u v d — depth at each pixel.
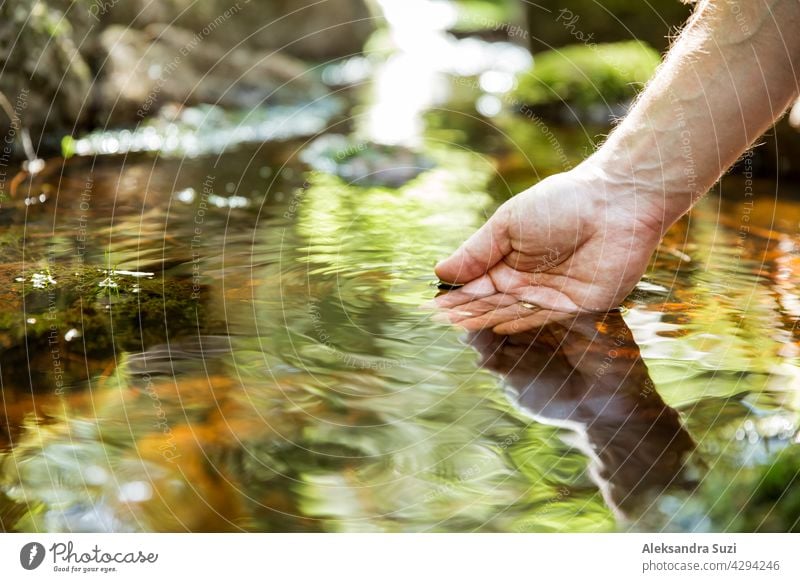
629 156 1.55
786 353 1.40
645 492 1.05
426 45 6.80
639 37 4.89
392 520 1.02
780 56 1.38
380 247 2.09
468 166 3.20
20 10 3.11
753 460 1.09
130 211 2.37
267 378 1.33
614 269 1.59
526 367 1.37
